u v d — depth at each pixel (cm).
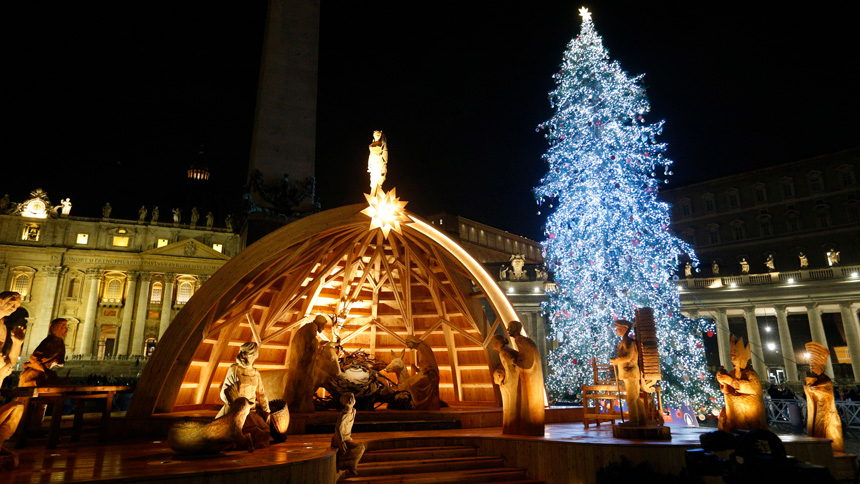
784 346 4481
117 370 7875
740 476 403
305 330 1303
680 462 862
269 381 1399
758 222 6762
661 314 2547
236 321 1395
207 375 1402
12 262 8812
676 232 7312
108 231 9425
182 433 723
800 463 379
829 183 6372
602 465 912
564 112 2567
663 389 2438
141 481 554
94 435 1100
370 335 1853
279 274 1441
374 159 1498
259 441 859
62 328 1046
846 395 2298
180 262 9256
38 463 673
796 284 4494
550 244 2814
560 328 2931
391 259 1797
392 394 1422
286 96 2011
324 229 1373
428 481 933
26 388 830
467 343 1719
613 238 2409
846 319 4334
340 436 861
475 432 1193
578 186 2500
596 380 1316
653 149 2488
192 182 12006
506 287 4716
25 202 9088
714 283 4841
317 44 2147
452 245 1518
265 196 1853
